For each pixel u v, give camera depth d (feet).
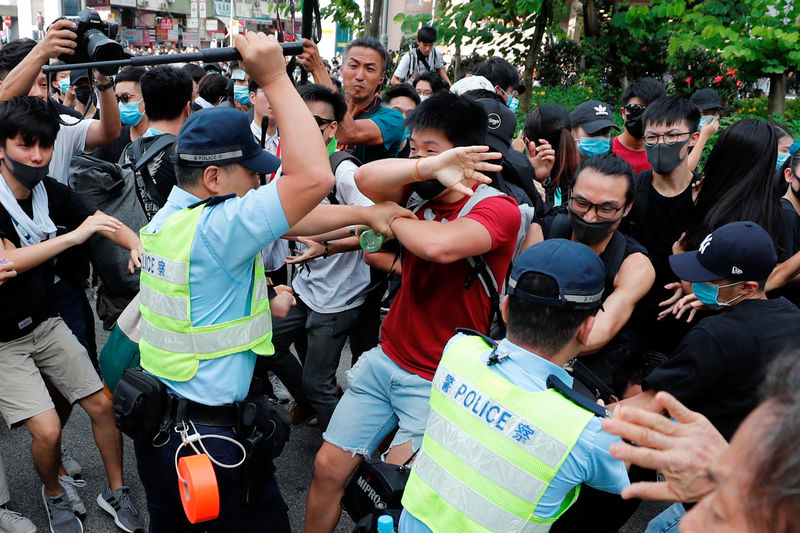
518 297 5.57
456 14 30.96
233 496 6.94
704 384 6.83
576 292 5.42
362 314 11.16
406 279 8.02
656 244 10.94
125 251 10.93
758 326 6.81
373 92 14.24
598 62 37.06
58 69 6.76
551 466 5.10
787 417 2.59
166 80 11.42
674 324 10.69
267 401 7.29
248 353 7.03
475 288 7.64
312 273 11.13
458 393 5.61
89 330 12.41
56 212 10.44
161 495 7.11
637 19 27.35
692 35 24.91
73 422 13.47
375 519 6.38
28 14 93.66
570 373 6.68
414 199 7.95
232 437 6.84
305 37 8.60
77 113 17.03
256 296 6.94
